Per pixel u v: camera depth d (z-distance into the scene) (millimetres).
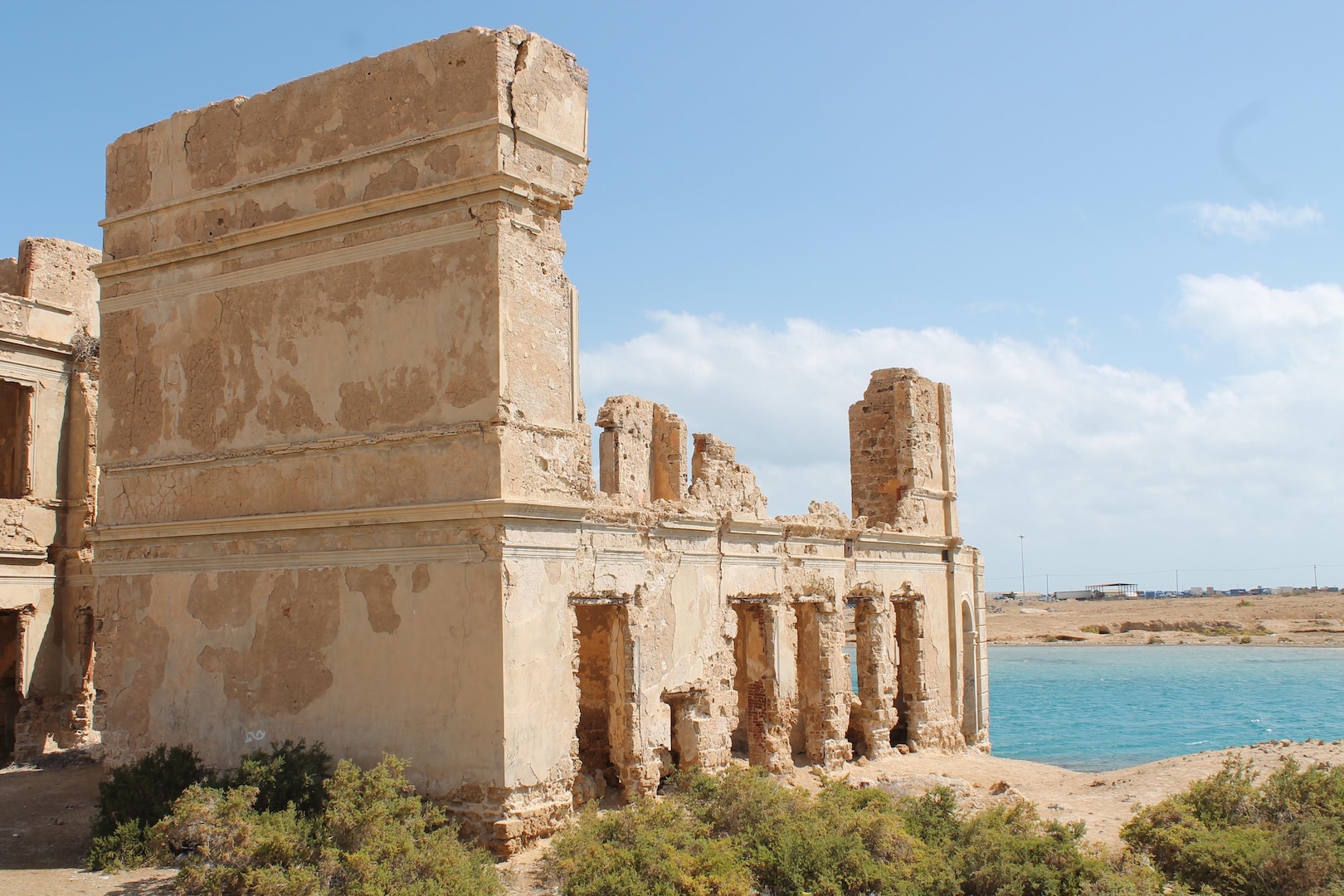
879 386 26984
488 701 13633
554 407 14945
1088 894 12242
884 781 20219
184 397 16844
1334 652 73875
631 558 16641
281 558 15547
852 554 23172
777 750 20234
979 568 28797
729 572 19297
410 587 14375
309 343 15664
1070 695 48188
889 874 12617
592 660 19344
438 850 12094
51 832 15250
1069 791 21000
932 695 25859
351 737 14617
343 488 15164
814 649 22047
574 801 16344
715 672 18688
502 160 14383
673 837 12672
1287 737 33656
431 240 14750
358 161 15422
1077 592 198750
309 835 12742
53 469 23016
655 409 23641
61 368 23297
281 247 16047
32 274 23031
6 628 22750
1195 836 13914
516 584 13898
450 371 14438
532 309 14680
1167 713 40812
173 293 17078
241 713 15688
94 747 21656
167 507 16844
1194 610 115375
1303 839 13352
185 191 17109
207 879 12047
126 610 17094
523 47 14891
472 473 14117
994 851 13070
